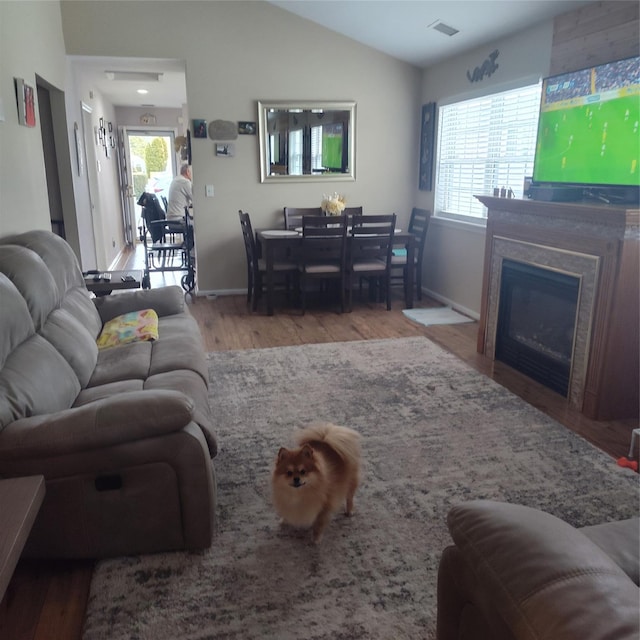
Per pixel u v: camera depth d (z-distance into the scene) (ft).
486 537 3.35
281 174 19.01
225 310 17.57
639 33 10.25
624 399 9.75
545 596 2.80
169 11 17.08
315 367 12.26
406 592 5.75
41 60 13.28
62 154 16.20
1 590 3.64
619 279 9.07
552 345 11.25
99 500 5.92
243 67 17.92
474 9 13.37
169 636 5.21
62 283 9.48
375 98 19.03
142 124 33.01
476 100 16.11
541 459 8.37
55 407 6.64
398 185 19.98
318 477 6.08
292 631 5.26
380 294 18.83
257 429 9.33
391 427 9.37
